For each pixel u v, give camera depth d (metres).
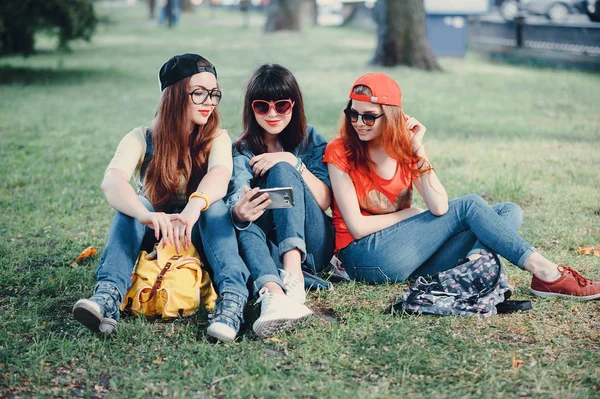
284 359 3.22
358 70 16.94
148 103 12.23
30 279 4.25
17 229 5.28
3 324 3.57
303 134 4.20
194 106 3.80
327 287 4.00
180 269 3.62
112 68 17.70
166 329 3.50
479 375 3.04
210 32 31.80
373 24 32.44
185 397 2.90
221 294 3.50
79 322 3.54
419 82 15.07
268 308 3.39
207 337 3.45
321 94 13.15
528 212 5.62
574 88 14.13
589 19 21.02
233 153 4.14
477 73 17.00
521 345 3.33
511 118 10.62
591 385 2.95
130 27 36.06
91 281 4.20
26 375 3.08
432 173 3.90
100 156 8.02
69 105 11.98
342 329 3.51
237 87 13.66
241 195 3.85
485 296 3.68
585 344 3.35
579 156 7.81
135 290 3.61
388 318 3.64
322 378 3.03
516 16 20.80
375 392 2.89
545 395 2.87
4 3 14.64
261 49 22.77
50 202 6.07
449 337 3.38
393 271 3.99
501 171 7.06
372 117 3.79
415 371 3.08
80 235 5.20
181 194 3.94
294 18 30.62
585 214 5.55
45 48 22.88
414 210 4.05
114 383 3.00
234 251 3.60
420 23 17.47
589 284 3.79
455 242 3.98
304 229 3.98
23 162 7.61
